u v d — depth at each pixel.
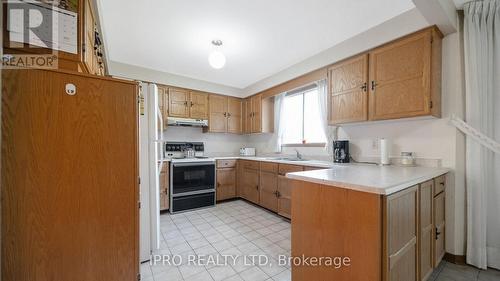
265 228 2.57
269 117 4.05
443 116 1.90
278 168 3.03
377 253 0.99
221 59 2.39
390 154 2.26
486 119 1.71
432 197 1.55
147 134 1.96
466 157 1.79
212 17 1.97
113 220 1.10
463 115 1.82
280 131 3.83
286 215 2.86
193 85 3.83
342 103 2.38
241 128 4.50
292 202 1.45
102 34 1.97
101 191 1.06
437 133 1.94
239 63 3.13
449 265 1.77
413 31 1.85
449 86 1.87
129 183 1.15
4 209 0.85
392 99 1.96
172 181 3.19
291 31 2.21
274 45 2.54
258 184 3.46
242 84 4.23
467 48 1.77
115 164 1.10
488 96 1.72
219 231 2.48
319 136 3.29
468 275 1.63
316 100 3.36
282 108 3.81
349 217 1.11
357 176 1.32
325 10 1.87
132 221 1.15
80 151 1.01
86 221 1.02
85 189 1.02
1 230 0.83
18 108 0.87
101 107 1.06
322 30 2.20
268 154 4.17
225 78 3.86
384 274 0.98
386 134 2.30
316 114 3.35
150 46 2.58
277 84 3.52
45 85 0.92
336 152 2.62
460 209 1.81
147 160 1.95
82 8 1.14
